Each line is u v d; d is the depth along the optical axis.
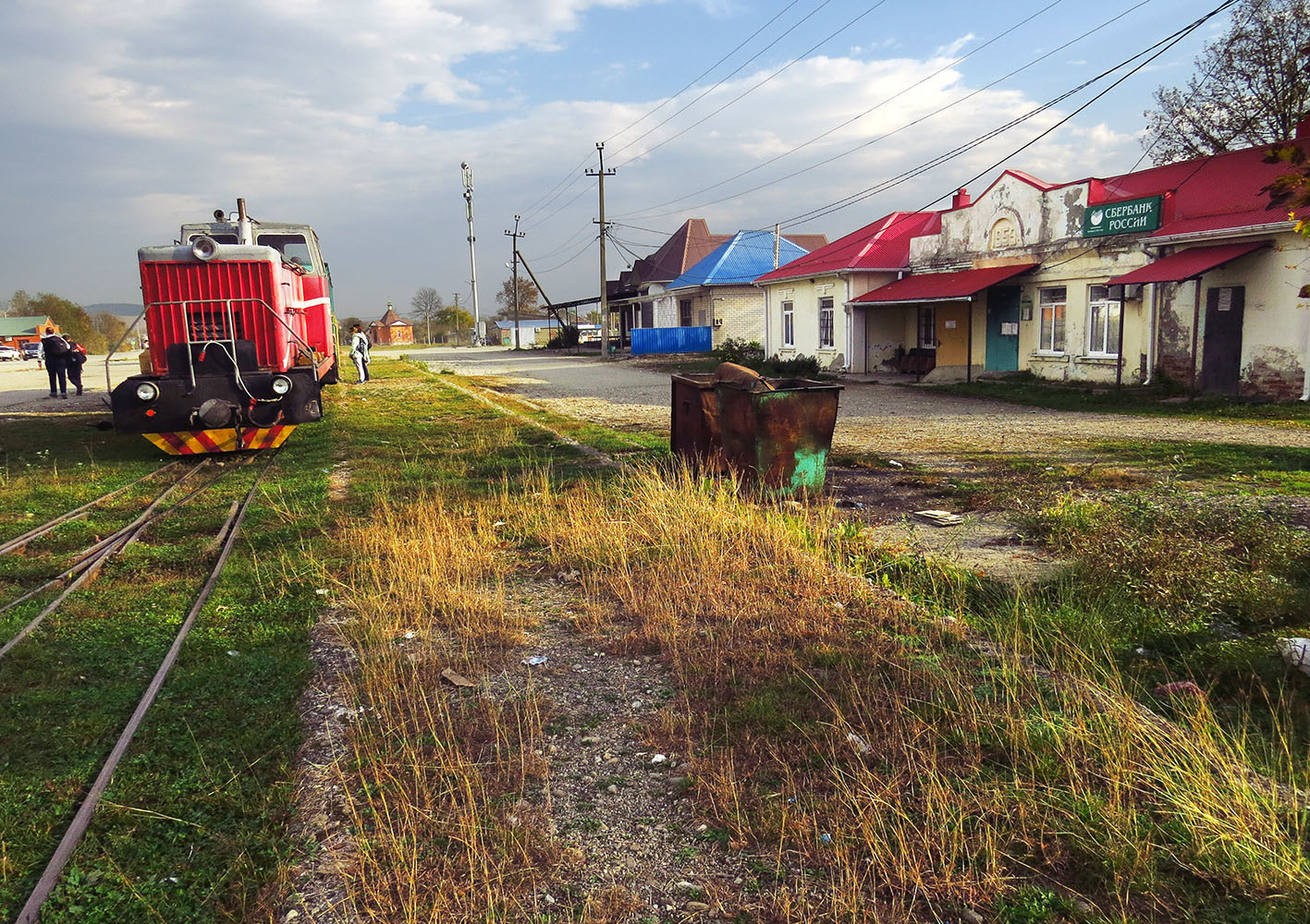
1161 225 17.22
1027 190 20.62
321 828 3.12
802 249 42.22
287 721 3.94
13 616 5.34
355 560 6.45
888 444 12.39
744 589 5.61
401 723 3.85
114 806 3.22
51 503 8.83
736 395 8.65
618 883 2.82
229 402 10.62
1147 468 9.93
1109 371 18.58
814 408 8.41
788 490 8.49
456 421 15.45
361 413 16.95
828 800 3.19
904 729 3.66
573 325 65.62
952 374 22.62
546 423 15.27
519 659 4.69
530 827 3.10
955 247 23.41
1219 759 3.24
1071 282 19.50
